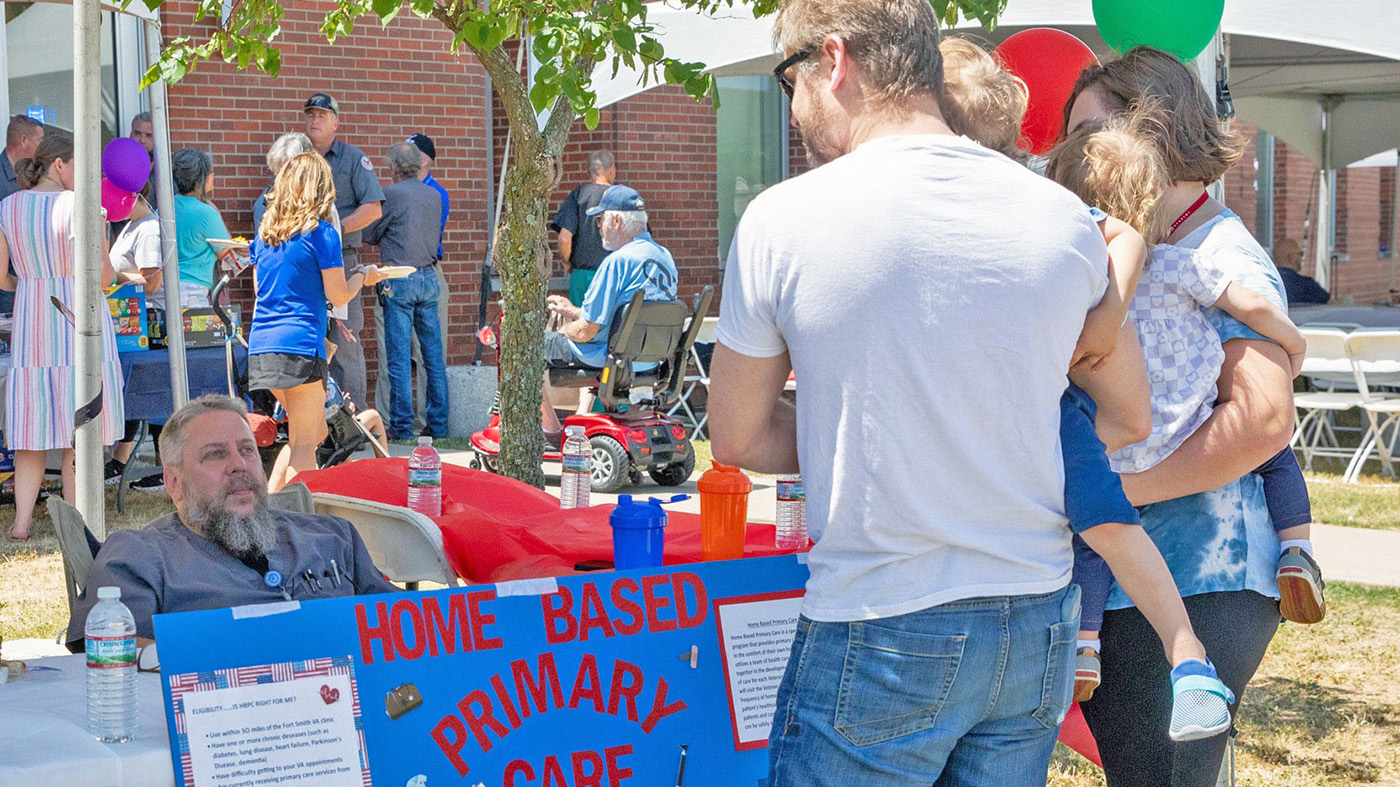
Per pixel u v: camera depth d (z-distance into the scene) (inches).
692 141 495.2
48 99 413.7
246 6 204.7
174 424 137.6
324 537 144.0
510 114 235.1
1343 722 194.7
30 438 269.1
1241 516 102.4
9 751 92.7
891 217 74.6
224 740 95.3
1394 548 293.9
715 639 116.0
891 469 74.5
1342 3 223.8
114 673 95.9
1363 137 570.6
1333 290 597.6
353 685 100.7
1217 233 104.1
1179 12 130.5
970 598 75.2
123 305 313.4
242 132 428.5
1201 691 81.6
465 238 474.0
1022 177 77.8
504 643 107.5
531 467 245.3
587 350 347.6
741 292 79.0
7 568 257.1
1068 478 79.9
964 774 80.5
